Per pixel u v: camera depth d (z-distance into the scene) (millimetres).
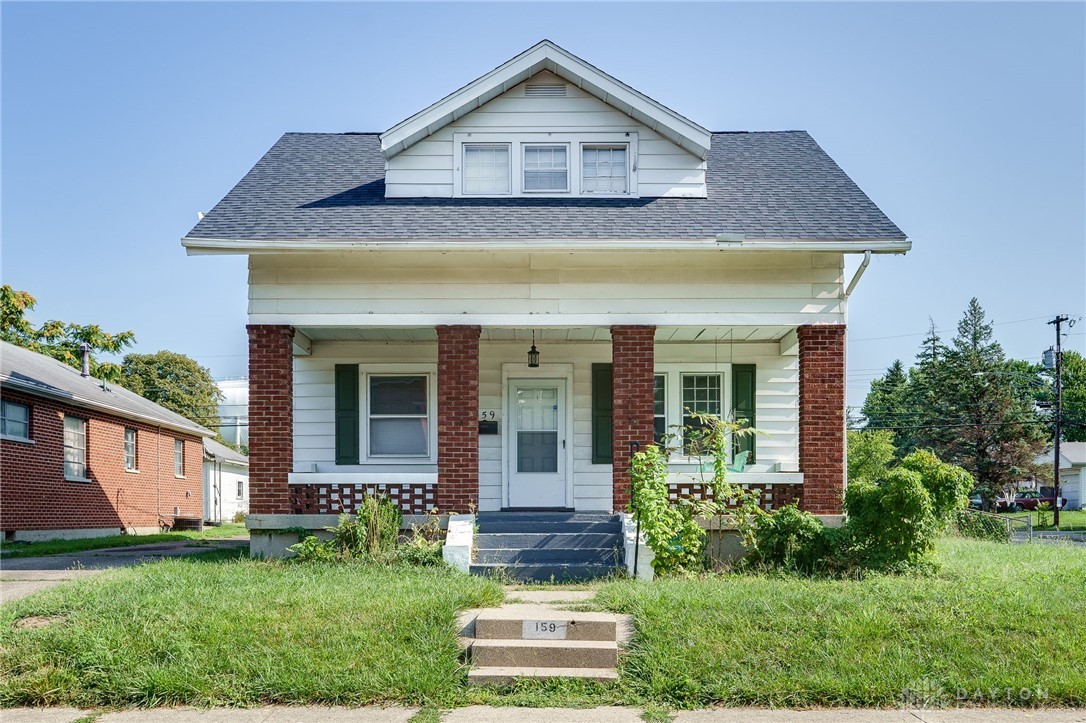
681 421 17219
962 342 59250
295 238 13891
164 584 10453
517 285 14609
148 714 6969
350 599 9242
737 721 6777
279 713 6973
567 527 13727
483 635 8117
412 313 14523
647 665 7641
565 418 16969
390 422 16938
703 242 13953
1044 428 54094
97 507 25250
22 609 9273
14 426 21328
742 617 8562
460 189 15883
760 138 19219
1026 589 10148
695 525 12445
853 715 6914
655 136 16047
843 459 14258
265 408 14227
